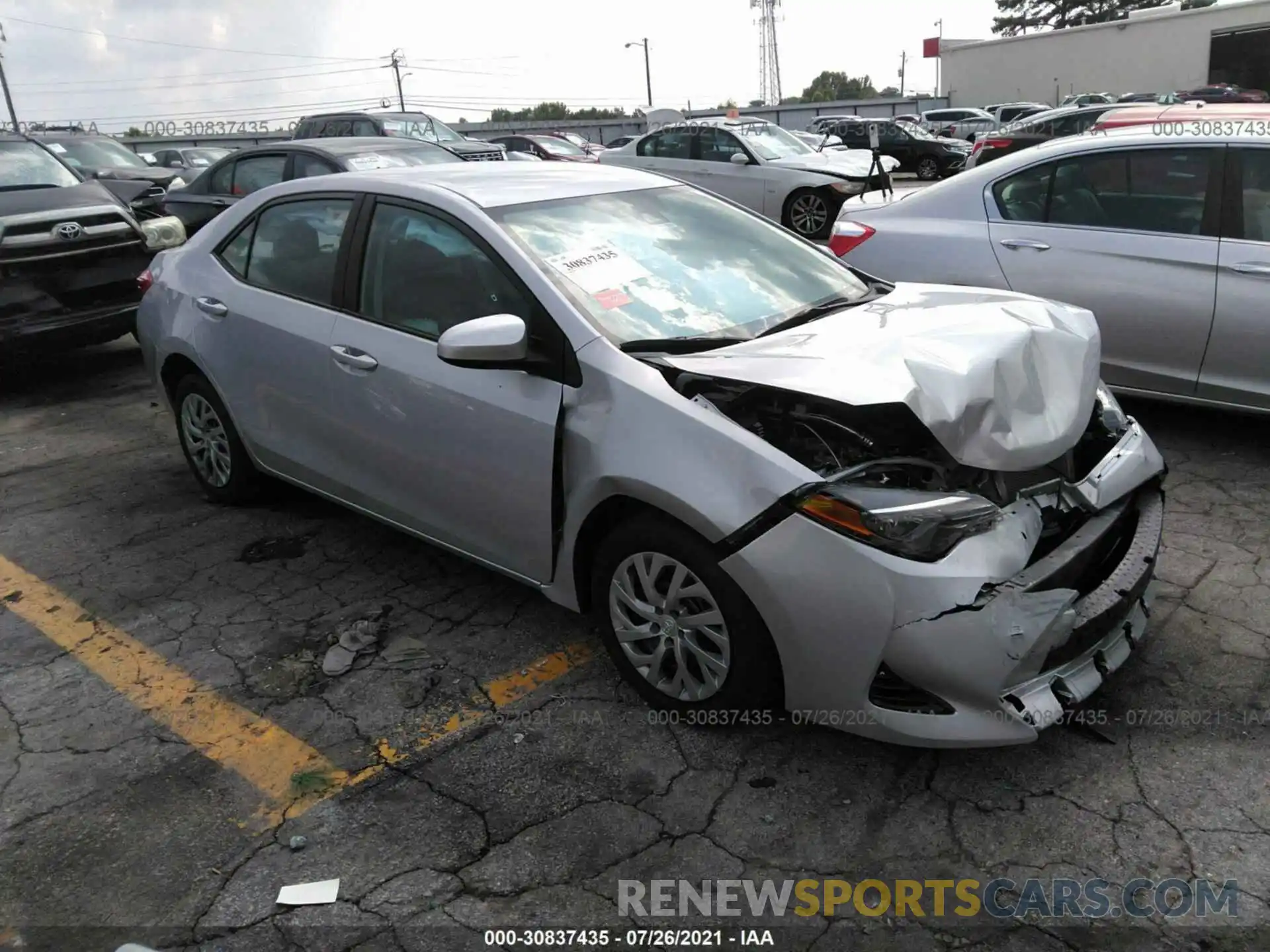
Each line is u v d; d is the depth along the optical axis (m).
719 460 2.59
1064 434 2.71
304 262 3.88
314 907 2.35
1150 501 3.12
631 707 3.06
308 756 2.90
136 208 9.43
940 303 3.39
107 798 2.75
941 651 2.39
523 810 2.64
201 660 3.43
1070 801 2.58
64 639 3.61
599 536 3.03
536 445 2.99
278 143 8.92
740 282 3.46
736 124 13.48
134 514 4.71
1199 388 4.70
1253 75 33.66
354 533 4.41
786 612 2.53
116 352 8.25
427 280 3.39
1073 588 2.71
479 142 15.95
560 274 3.13
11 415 6.50
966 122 32.91
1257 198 4.46
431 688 3.21
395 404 3.41
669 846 2.50
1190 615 3.38
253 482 4.54
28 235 6.63
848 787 2.67
